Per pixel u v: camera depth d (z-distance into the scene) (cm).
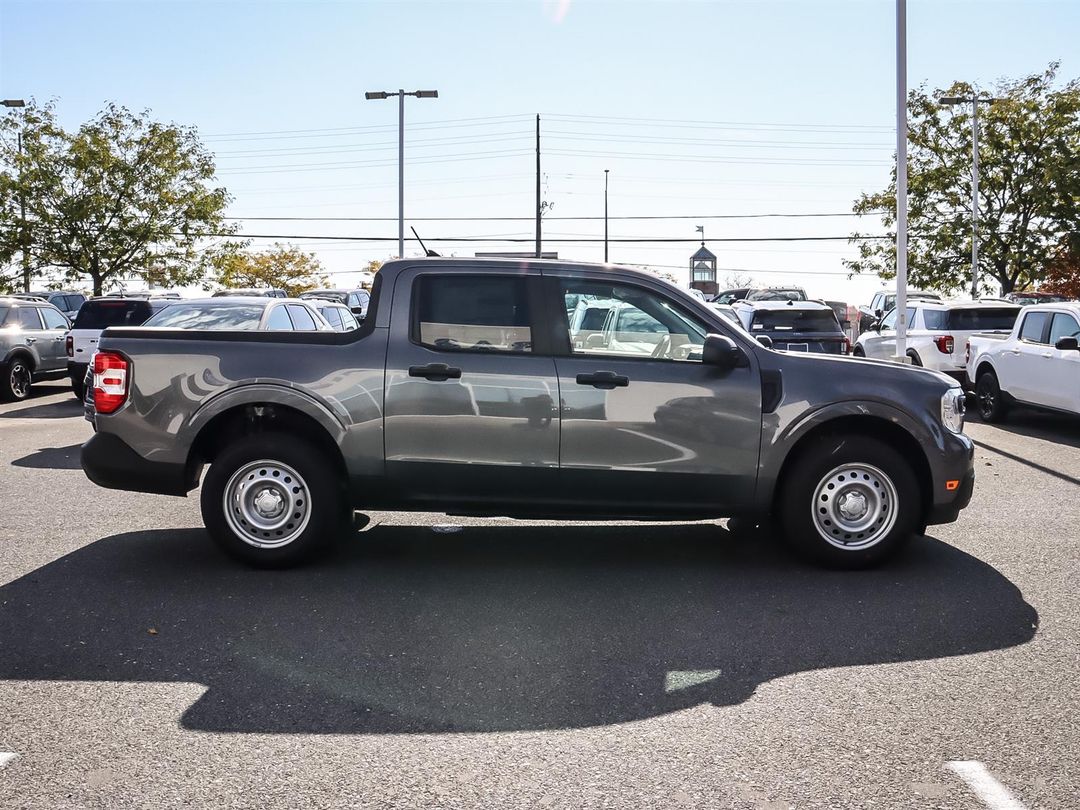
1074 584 621
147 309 1758
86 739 395
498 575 636
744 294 4184
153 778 363
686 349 643
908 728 407
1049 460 1141
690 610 566
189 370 639
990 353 1512
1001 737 398
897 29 1767
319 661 483
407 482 638
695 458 636
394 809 341
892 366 664
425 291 645
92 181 3231
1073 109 3338
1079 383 1296
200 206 3350
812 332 1922
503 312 641
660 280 651
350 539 729
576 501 640
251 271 6219
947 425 652
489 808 342
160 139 3291
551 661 485
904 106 1777
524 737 399
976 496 920
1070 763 375
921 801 347
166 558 675
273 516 641
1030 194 3061
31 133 3203
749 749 388
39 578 625
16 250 3225
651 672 471
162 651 496
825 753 384
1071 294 3369
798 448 654
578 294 643
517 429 630
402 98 3725
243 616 552
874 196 3866
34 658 486
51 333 1945
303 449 634
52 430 1387
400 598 586
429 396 631
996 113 3512
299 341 645
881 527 646
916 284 3791
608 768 372
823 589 609
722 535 748
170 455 641
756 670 473
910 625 540
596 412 629
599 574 640
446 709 427
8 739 395
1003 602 583
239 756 381
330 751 386
